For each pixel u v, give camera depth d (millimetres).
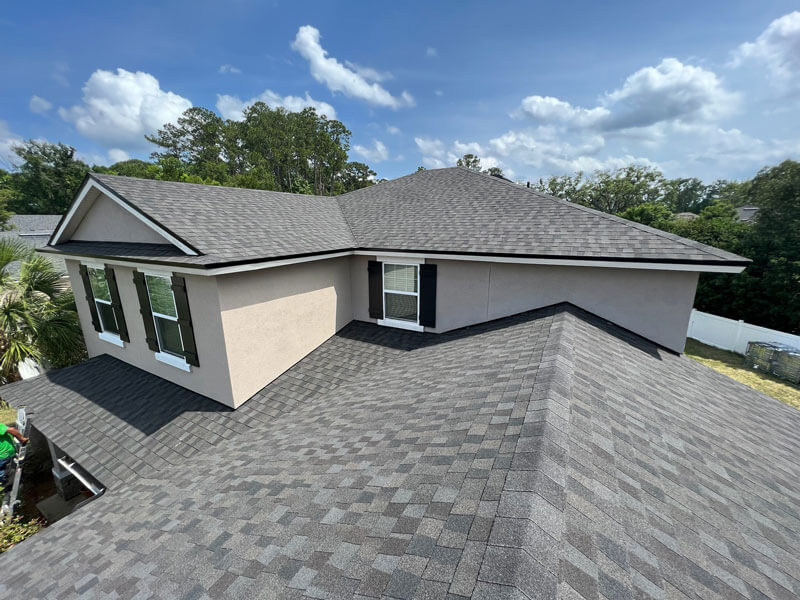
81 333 13602
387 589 2287
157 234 8562
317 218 12039
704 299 24453
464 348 8164
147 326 9570
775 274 20922
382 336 11031
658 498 3271
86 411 9117
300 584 2719
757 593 2607
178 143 70500
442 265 9992
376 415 5816
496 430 3826
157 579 3580
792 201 21359
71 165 59906
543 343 6441
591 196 50125
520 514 2469
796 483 4465
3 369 12109
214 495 5012
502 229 9508
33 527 7887
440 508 2863
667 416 5098
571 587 2055
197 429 7965
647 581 2346
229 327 7898
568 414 3973
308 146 68375
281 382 9227
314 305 10312
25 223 39156
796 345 17656
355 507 3385
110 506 6160
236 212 9609
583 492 2896
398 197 13836
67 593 3939
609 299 8422
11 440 9633
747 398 7176
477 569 2148
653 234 7941
